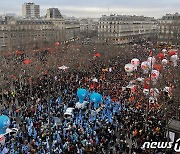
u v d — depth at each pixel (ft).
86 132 148.36
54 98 204.85
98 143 138.51
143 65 226.58
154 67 227.40
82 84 242.17
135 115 169.89
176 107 172.24
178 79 201.57
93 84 234.17
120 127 159.74
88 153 129.29
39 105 188.24
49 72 283.38
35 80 257.55
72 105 193.36
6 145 135.74
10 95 218.18
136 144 141.08
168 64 265.54
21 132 150.20
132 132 152.25
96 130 149.89
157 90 194.59
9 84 253.24
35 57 415.64
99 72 296.30
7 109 189.88
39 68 296.51
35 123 156.76
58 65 323.37
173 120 148.15
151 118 163.32
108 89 225.97
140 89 219.41
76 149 130.31
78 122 162.61
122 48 503.61
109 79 263.08
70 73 293.64
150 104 184.34
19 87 237.86
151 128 152.56
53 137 140.26
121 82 249.75
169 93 187.73
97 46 506.89
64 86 237.04
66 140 137.69
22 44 621.72
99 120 165.37
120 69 314.35
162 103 179.52
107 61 372.79
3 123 133.39
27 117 169.58
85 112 181.16
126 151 137.28
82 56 392.47
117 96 209.46
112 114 177.37
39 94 213.87
